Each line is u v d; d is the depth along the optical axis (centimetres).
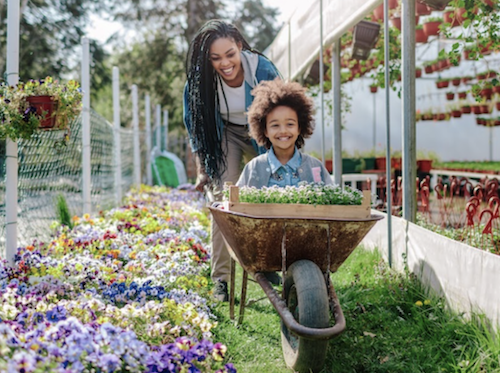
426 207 660
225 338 353
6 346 229
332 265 320
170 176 1769
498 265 320
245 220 297
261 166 367
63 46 2255
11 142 434
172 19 2556
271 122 361
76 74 2286
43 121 418
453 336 337
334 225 297
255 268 319
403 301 401
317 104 1182
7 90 407
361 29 747
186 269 470
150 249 541
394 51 855
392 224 512
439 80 1270
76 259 468
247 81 446
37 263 438
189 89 448
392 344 329
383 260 509
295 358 294
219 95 450
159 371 242
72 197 821
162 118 2591
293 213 306
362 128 1598
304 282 281
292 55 944
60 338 252
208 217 845
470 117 1609
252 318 396
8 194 440
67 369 220
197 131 452
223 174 462
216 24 433
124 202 1067
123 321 310
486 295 332
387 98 494
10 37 426
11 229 441
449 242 384
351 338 338
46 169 638
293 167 364
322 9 693
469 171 1259
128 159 1411
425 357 312
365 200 309
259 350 338
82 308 318
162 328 301
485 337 325
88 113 739
